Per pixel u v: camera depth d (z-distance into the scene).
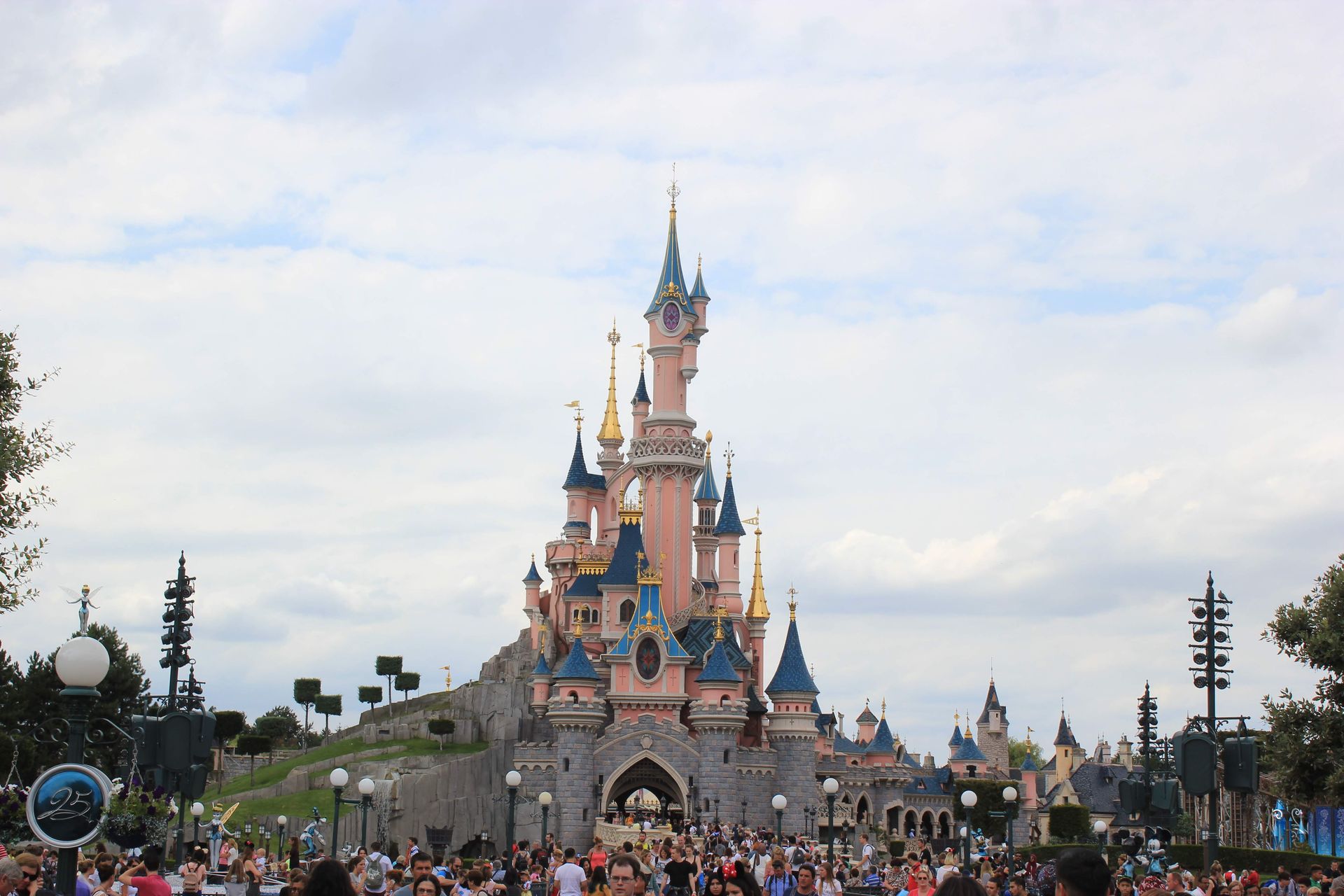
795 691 147.25
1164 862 52.91
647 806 157.88
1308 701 65.75
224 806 125.88
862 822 157.12
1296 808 90.56
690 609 157.12
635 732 143.50
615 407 181.25
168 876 52.78
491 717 153.12
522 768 142.75
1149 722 63.69
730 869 23.95
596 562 164.12
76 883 26.52
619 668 146.25
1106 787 177.50
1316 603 66.38
